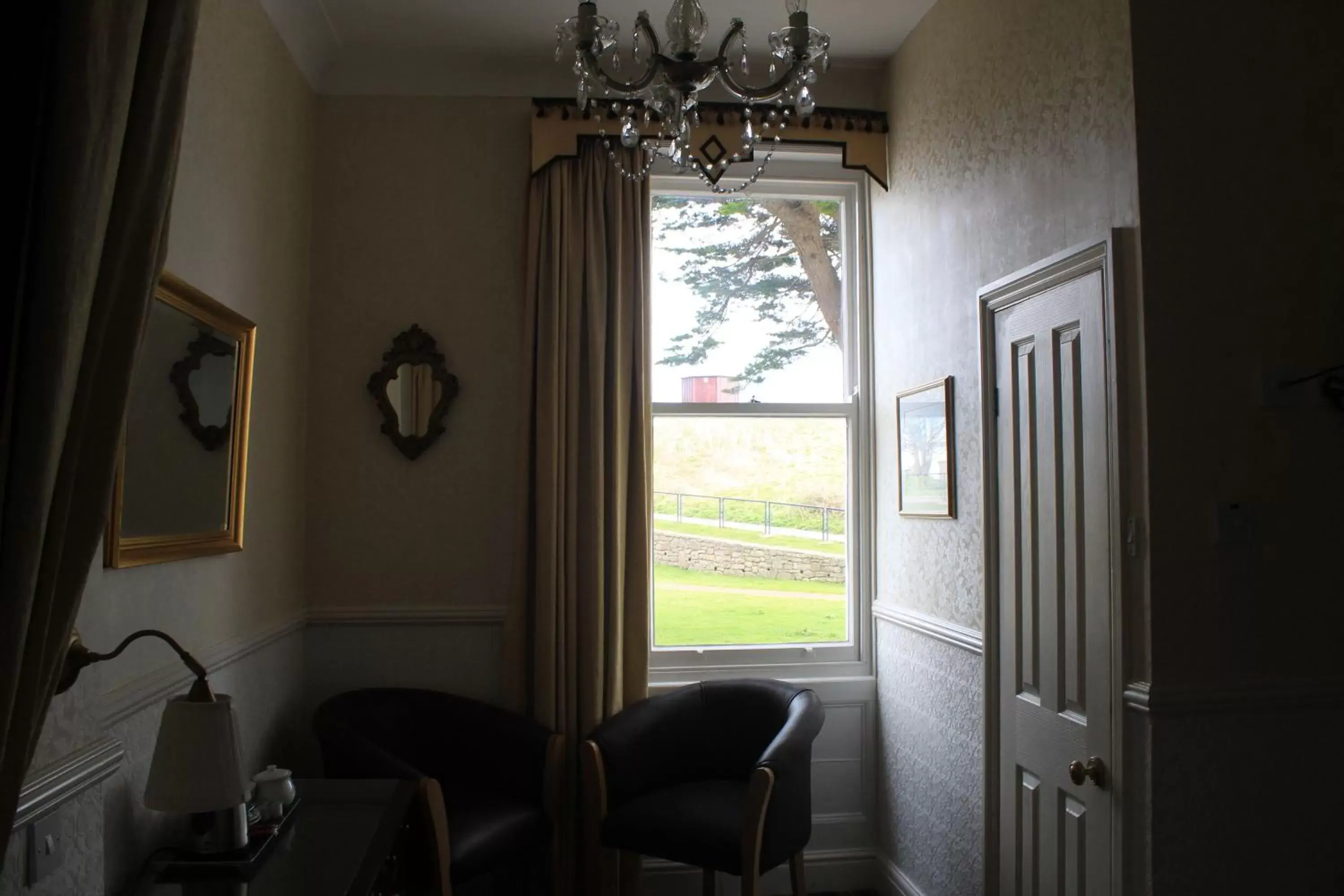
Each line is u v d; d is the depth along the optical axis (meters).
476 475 3.28
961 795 2.68
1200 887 1.81
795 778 2.67
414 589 3.24
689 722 3.05
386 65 3.32
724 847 2.54
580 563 3.17
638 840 2.65
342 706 2.87
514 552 3.16
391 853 2.05
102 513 1.17
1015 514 2.38
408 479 3.26
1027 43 2.33
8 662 0.97
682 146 1.61
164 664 2.08
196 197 2.21
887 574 3.33
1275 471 1.88
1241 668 1.84
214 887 1.68
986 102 2.56
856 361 3.56
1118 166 1.92
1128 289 1.88
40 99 1.02
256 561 2.70
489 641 3.24
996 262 2.49
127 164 1.16
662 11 3.02
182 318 2.09
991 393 2.50
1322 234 1.92
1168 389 1.83
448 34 3.17
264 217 2.74
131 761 1.89
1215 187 1.88
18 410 0.99
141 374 1.89
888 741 3.29
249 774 2.63
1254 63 1.91
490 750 2.92
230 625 2.48
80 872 1.50
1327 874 1.85
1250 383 1.87
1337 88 1.94
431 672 3.22
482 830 2.56
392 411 3.24
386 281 3.30
